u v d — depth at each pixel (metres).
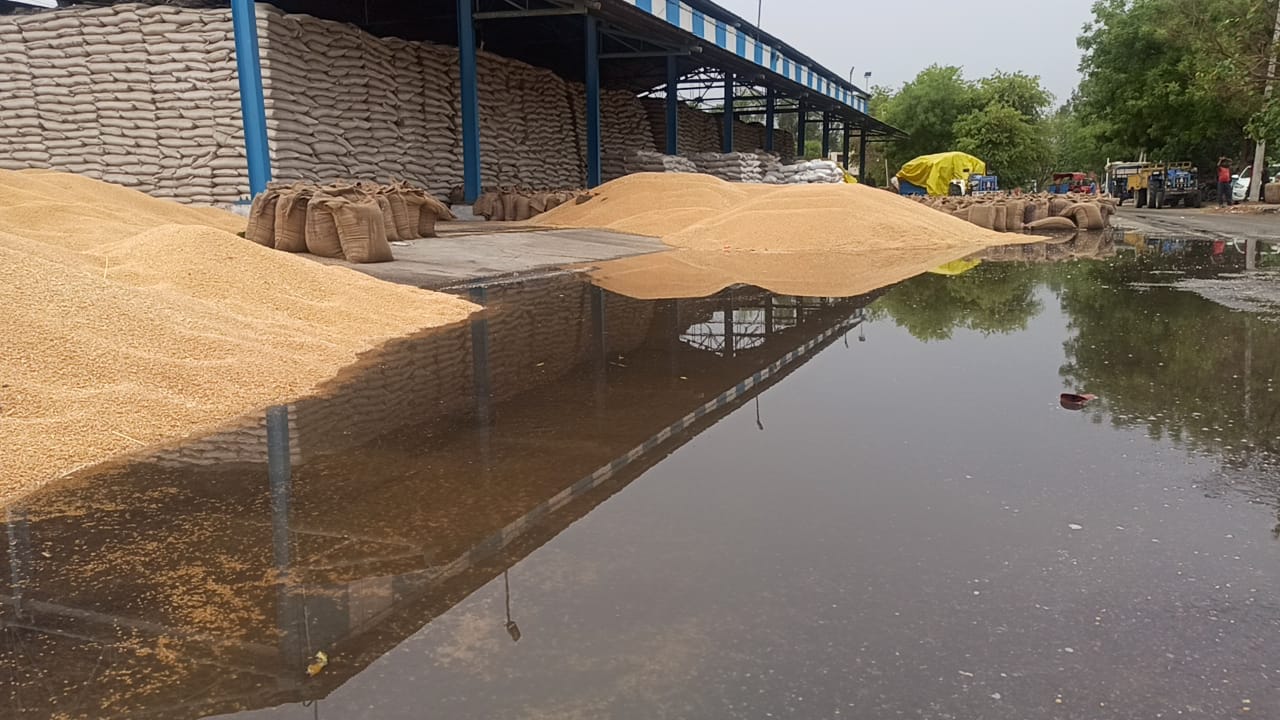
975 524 2.02
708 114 28.84
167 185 11.09
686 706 1.31
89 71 11.04
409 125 13.90
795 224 11.28
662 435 2.82
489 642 1.51
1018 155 45.34
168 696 1.37
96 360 3.20
